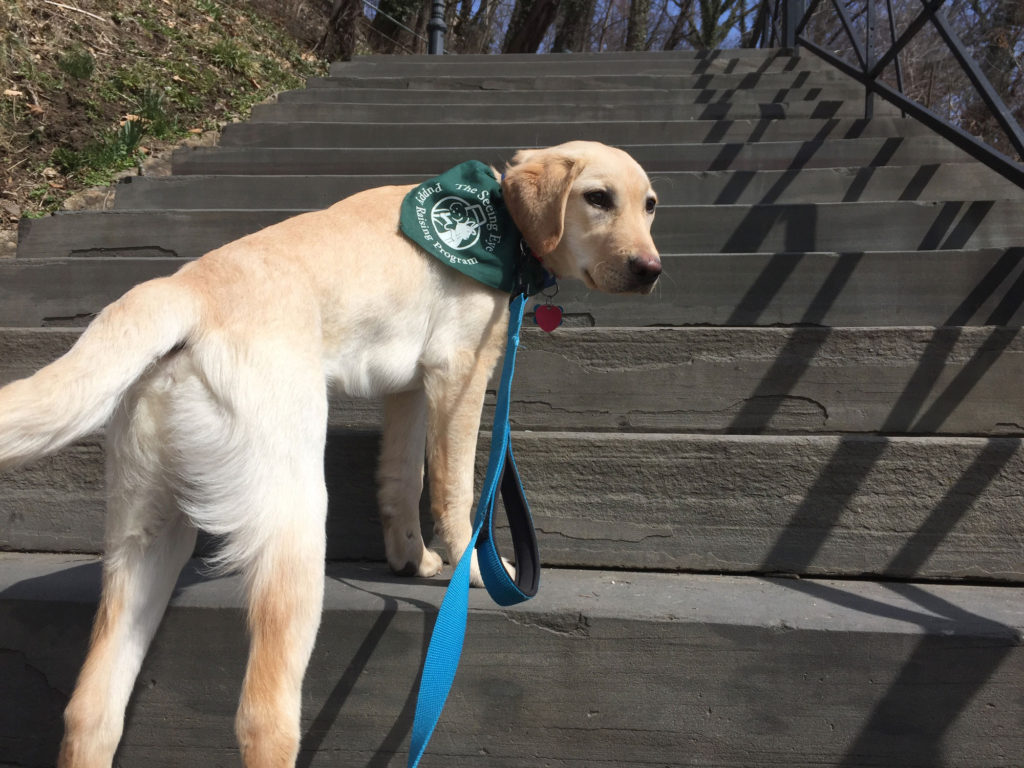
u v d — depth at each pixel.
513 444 2.41
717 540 2.36
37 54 5.46
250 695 1.55
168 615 1.95
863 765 1.86
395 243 2.10
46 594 2.01
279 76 7.38
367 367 2.04
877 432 2.66
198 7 7.85
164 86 5.94
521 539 2.19
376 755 1.95
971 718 1.82
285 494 1.68
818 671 1.86
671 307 3.15
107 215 3.67
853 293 3.07
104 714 1.59
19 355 2.79
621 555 2.39
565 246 2.29
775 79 6.01
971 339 2.61
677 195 4.03
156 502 1.71
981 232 3.46
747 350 2.70
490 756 1.94
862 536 2.30
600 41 26.72
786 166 4.43
